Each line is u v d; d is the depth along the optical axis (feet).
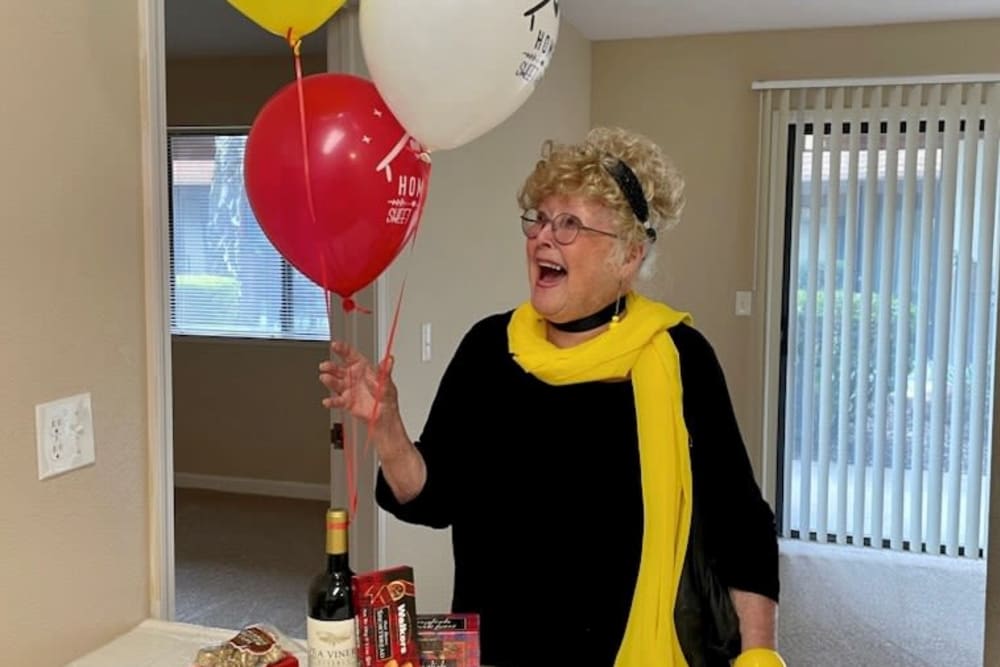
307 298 17.38
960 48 14.03
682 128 15.35
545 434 4.67
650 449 4.52
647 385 4.56
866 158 14.37
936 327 14.23
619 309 4.69
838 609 12.29
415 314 9.53
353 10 8.16
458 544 4.91
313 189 4.16
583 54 15.23
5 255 4.44
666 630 4.50
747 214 15.16
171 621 5.63
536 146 13.07
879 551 14.65
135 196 5.32
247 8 4.21
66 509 4.91
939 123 14.01
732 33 14.97
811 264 14.67
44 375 4.71
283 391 17.70
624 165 4.41
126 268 5.27
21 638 4.64
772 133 14.75
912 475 14.55
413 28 3.96
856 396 14.70
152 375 5.49
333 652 3.85
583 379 4.60
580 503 4.61
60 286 4.79
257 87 17.03
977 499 14.25
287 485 17.87
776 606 4.63
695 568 4.61
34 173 4.59
